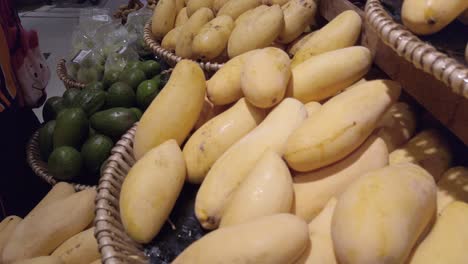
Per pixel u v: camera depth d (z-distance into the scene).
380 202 0.33
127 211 0.44
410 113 0.54
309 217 0.42
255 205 0.39
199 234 0.45
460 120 0.41
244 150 0.45
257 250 0.33
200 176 0.49
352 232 0.32
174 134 0.52
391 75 0.52
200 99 0.53
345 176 0.42
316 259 0.35
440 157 0.48
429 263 0.33
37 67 0.97
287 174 0.41
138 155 0.53
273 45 0.77
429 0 0.39
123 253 0.42
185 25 0.85
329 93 0.52
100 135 0.78
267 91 0.46
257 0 0.84
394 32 0.39
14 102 0.92
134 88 0.90
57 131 0.78
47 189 1.06
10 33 0.87
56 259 0.59
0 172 0.88
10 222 0.73
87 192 0.66
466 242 0.34
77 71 1.12
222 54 0.79
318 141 0.41
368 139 0.45
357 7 0.63
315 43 0.60
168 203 0.45
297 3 0.74
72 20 1.64
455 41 0.41
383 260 0.31
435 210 0.37
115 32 1.16
